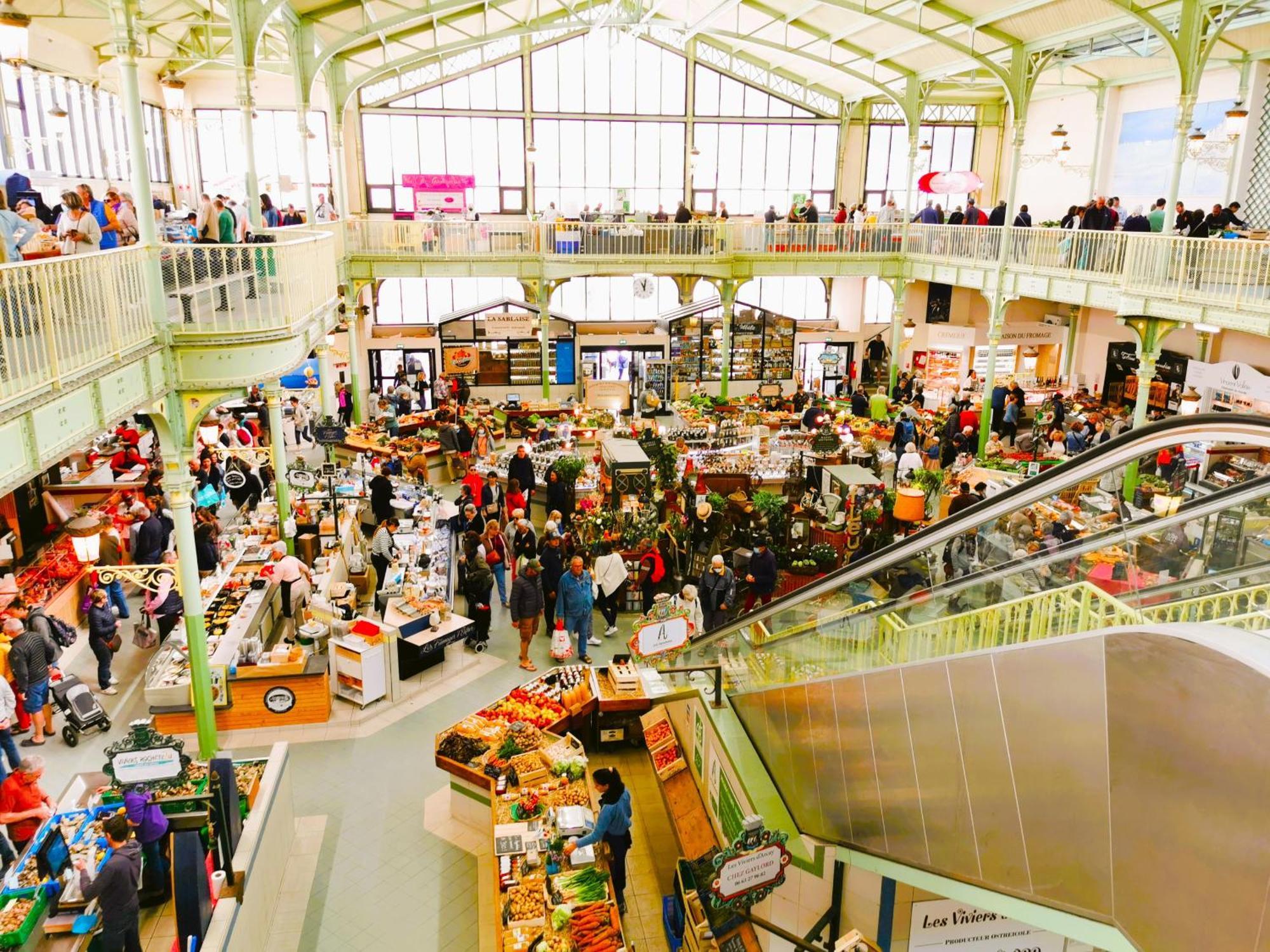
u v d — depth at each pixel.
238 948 6.59
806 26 23.16
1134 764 3.23
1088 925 3.65
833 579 6.75
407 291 28.23
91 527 10.92
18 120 15.35
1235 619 3.56
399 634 11.38
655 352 27.36
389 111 25.92
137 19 8.26
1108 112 23.94
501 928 6.99
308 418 22.84
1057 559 5.02
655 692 10.08
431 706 11.12
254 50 12.77
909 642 5.85
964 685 4.50
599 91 27.03
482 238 22.97
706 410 23.95
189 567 9.14
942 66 22.50
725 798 7.97
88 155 18.66
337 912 7.80
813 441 17.95
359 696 10.91
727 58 27.34
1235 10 15.01
